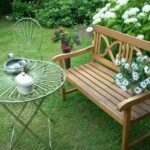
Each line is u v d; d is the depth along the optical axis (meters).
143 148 2.63
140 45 2.74
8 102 2.30
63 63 3.37
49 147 2.70
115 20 3.39
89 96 2.77
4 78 2.64
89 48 3.38
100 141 2.76
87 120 3.07
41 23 6.45
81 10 6.31
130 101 2.23
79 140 2.79
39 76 2.69
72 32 5.82
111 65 3.12
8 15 7.44
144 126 2.93
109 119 3.06
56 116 3.15
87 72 3.19
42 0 6.93
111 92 2.75
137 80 2.36
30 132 2.91
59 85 2.54
